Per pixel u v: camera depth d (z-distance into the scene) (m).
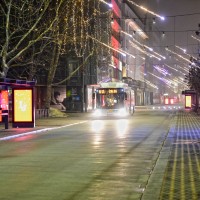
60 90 63.50
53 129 29.19
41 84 60.59
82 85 62.28
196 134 23.36
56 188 9.76
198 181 9.91
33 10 39.75
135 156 15.07
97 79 65.06
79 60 61.34
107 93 46.78
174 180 10.05
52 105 63.53
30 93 29.67
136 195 9.03
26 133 25.25
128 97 49.09
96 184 10.20
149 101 140.62
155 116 48.19
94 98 47.06
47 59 48.59
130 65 107.38
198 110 56.22
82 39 57.22
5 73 29.47
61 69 62.59
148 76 137.25
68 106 62.84
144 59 127.19
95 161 13.91
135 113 57.09
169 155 14.59
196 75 54.00
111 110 46.69
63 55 59.97
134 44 112.31
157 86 158.00
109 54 73.81
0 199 8.66
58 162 13.73
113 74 83.19
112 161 13.90
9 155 15.59
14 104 29.72
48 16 40.88
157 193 8.81
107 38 73.38
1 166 12.96
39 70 55.84
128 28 104.31
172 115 49.91
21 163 13.55
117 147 17.88
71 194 9.14
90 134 24.52
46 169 12.36
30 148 17.88
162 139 21.27
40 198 8.76
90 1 61.19
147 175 11.36
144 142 19.86
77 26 54.41
